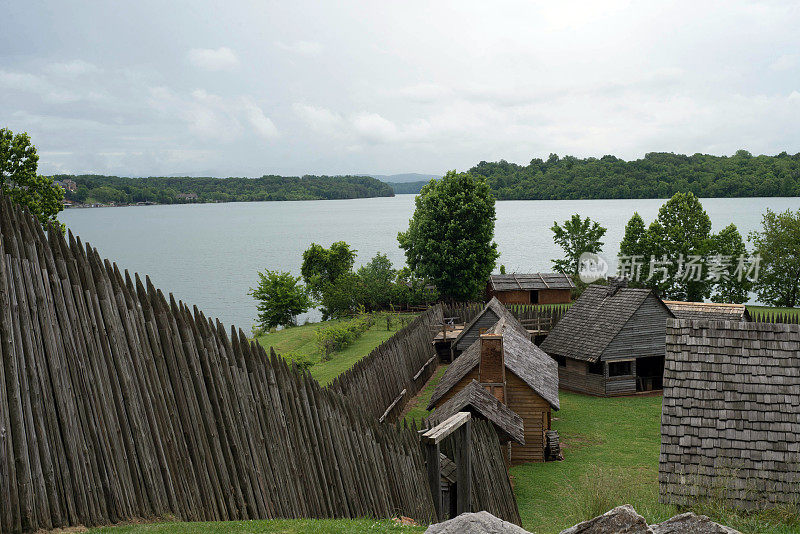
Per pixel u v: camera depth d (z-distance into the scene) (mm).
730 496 12016
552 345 37906
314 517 11695
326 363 39312
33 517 7496
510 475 23266
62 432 8023
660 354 35438
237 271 110312
